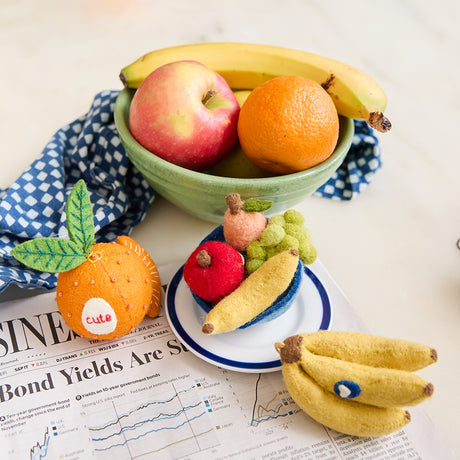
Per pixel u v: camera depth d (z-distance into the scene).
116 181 0.68
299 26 0.98
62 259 0.55
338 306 0.61
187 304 0.60
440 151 0.78
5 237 0.65
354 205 0.72
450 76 0.89
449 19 1.03
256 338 0.58
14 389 0.55
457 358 0.59
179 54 0.69
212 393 0.56
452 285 0.65
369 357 0.53
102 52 0.89
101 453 0.52
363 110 0.65
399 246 0.68
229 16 0.99
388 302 0.63
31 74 0.85
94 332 0.56
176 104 0.59
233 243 0.56
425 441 0.54
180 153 0.61
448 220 0.71
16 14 0.96
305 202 0.72
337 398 0.53
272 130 0.58
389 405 0.51
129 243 0.60
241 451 0.53
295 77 0.60
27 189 0.66
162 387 0.56
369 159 0.73
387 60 0.91
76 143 0.73
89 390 0.56
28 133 0.77
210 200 0.60
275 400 0.55
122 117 0.64
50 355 0.58
